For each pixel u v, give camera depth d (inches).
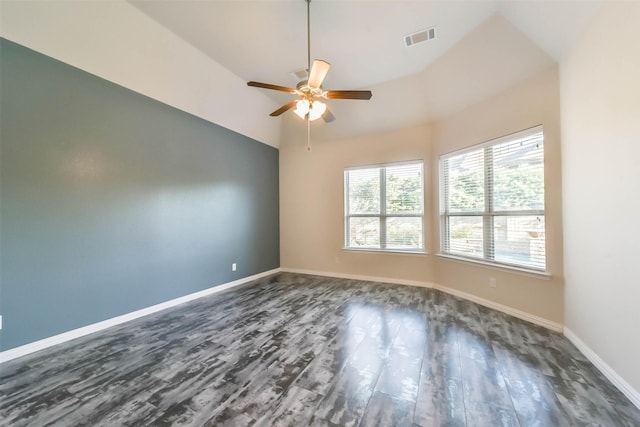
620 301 68.7
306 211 216.1
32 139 94.4
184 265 147.9
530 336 100.3
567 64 94.5
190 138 152.6
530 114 111.6
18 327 90.6
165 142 139.2
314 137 207.3
